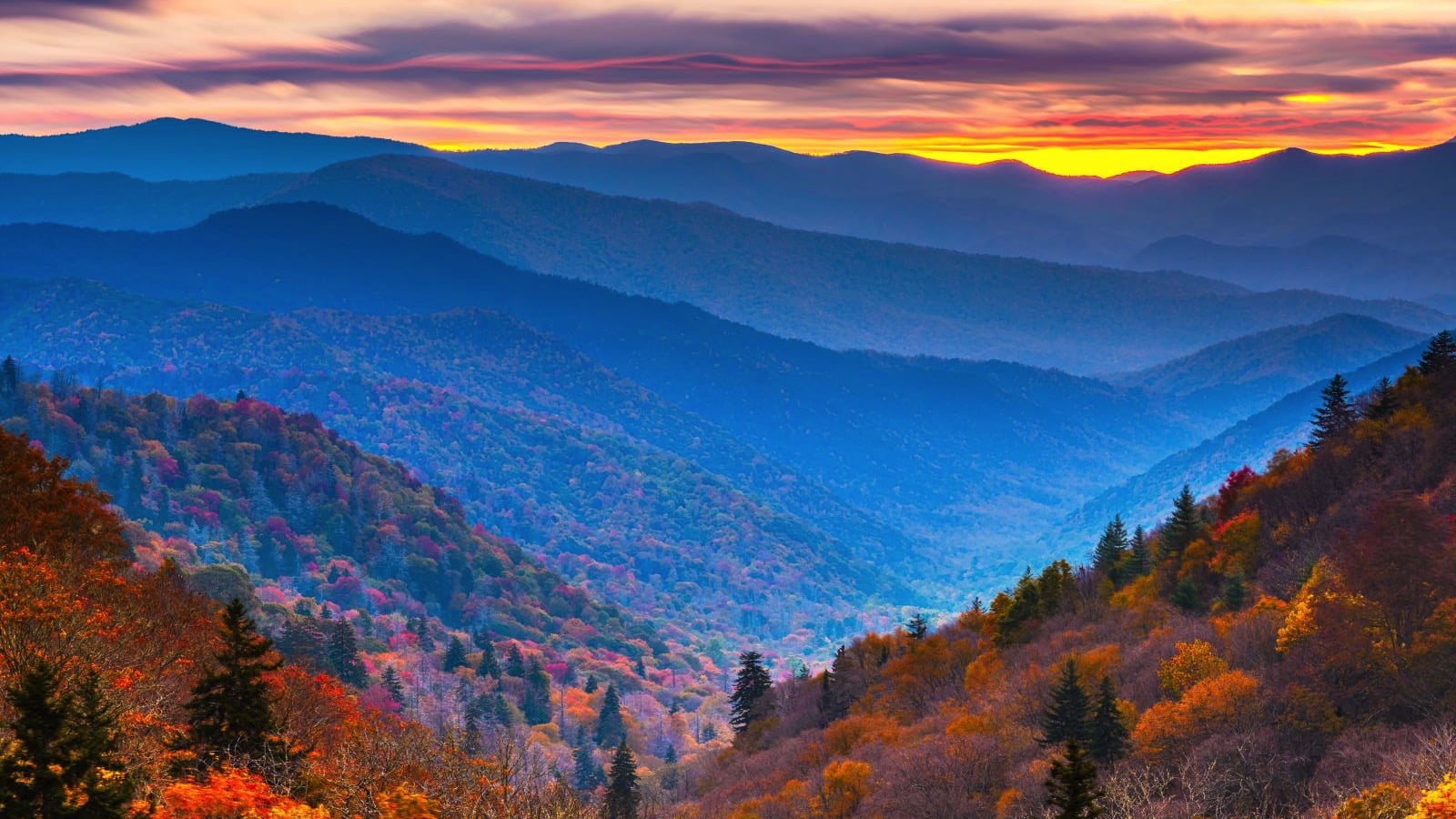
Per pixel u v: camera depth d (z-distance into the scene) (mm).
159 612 50531
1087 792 35469
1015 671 96875
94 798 26156
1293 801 54688
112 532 64562
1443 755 48250
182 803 28453
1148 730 61625
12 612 37594
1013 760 70438
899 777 72125
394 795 29406
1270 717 60469
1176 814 52688
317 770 33469
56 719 26422
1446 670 57625
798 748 103938
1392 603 61844
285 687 44531
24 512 58719
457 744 33219
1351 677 60438
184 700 41344
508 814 31609
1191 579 101812
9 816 25203
